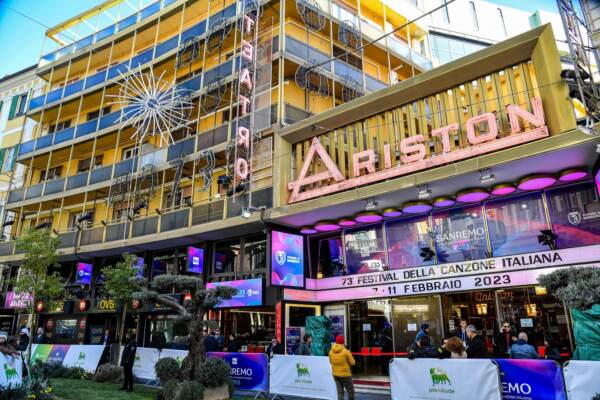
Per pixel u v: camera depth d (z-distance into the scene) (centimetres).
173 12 2100
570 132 869
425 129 1144
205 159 1659
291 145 1436
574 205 997
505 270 1042
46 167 2486
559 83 938
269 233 1335
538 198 1048
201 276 1622
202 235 1577
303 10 1633
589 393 579
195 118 1931
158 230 1686
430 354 766
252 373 995
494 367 664
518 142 966
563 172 966
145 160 1880
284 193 1364
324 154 1309
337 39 1853
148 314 1823
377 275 1256
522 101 1020
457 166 1005
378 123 1250
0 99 2875
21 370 768
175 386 888
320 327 1201
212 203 1541
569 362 603
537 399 630
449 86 1132
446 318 1127
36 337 1992
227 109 1781
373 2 2106
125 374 1089
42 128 2552
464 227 1145
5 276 2242
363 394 1007
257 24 1602
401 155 1158
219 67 1741
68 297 2033
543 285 720
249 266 1524
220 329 1499
